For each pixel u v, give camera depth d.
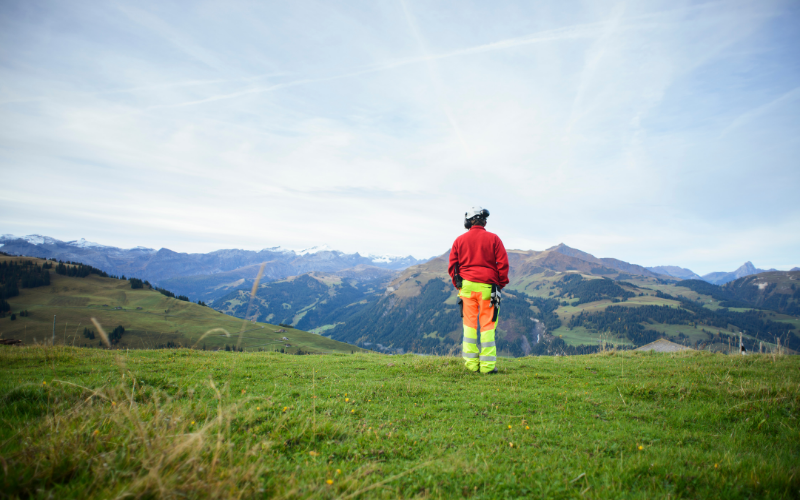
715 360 10.81
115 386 5.35
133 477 2.65
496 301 8.38
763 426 4.76
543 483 3.26
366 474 3.30
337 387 6.64
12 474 2.63
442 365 9.03
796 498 2.99
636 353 13.34
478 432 4.61
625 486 3.18
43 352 9.34
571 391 6.64
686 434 4.54
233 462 3.18
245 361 9.78
